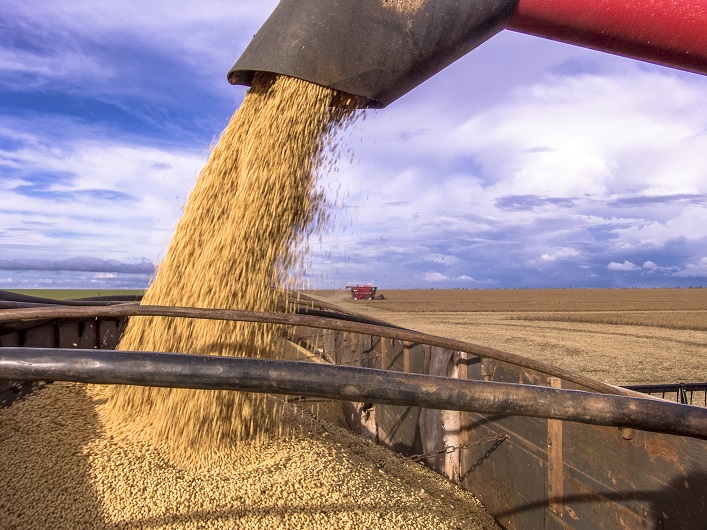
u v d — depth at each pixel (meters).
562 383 2.94
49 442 2.83
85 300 5.09
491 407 1.14
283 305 3.31
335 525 2.48
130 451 2.77
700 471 1.99
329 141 3.07
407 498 3.06
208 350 2.98
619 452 2.45
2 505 2.37
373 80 2.12
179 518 2.33
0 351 1.10
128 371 1.07
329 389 1.09
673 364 13.52
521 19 2.01
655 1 1.83
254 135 3.09
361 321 3.72
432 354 4.66
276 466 2.87
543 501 3.11
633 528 2.35
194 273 3.15
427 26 2.03
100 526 2.24
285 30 2.13
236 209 3.07
